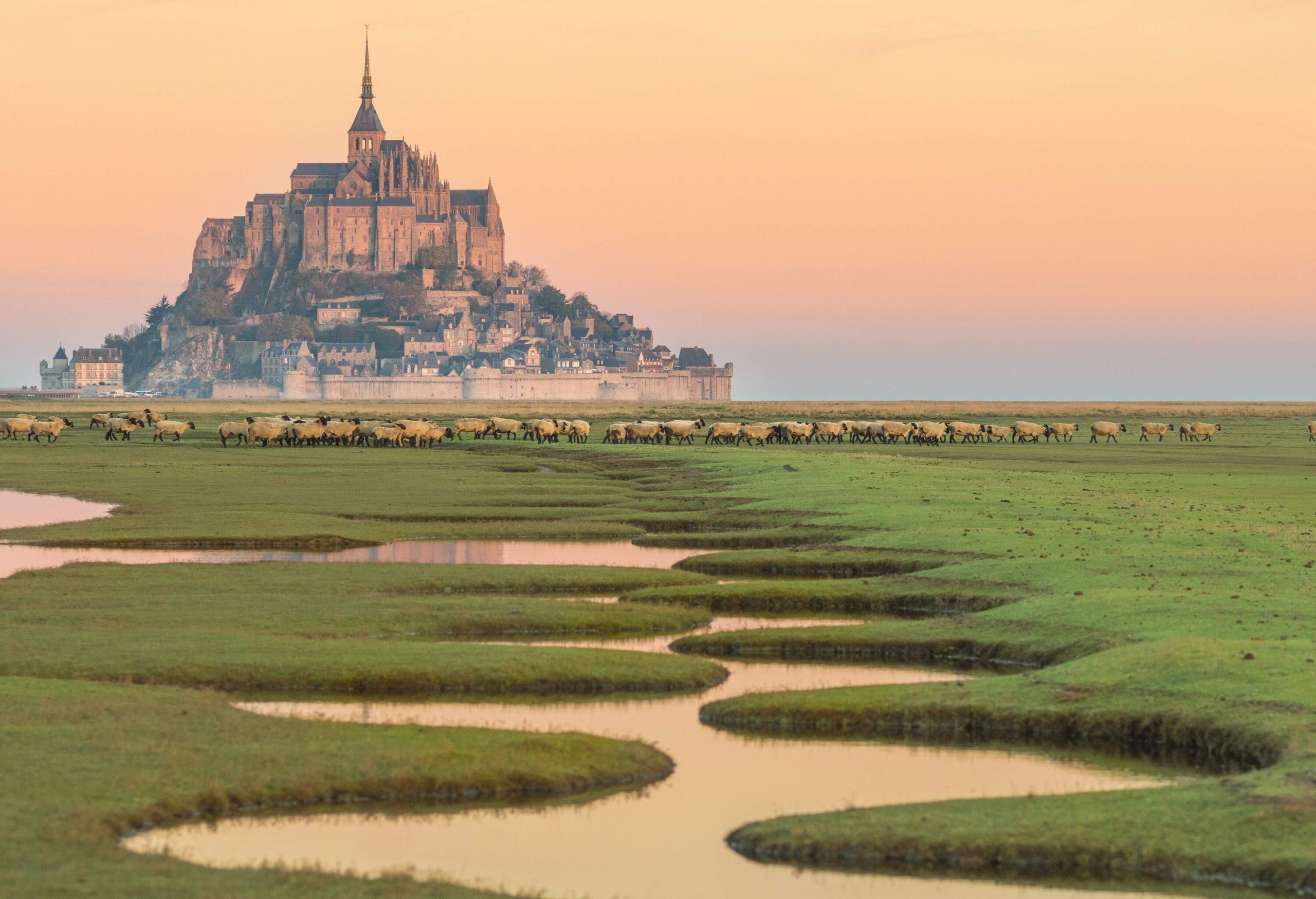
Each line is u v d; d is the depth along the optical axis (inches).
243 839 2861.7
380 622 5142.7
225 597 5639.8
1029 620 4926.2
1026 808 3004.4
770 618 5487.2
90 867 2571.4
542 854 2832.2
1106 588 5315.0
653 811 3107.8
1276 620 4564.5
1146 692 3816.4
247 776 3164.4
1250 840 2755.9
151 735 3437.5
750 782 3309.5
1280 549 6348.4
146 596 5644.7
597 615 5315.0
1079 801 3041.3
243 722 3607.3
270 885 2522.1
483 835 2940.5
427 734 3531.0
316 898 2469.2
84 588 5846.5
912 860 2802.7
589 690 4224.9
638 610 5452.8
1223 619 4589.1
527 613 5315.0
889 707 3838.6
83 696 3818.9
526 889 2628.0
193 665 4318.4
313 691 4180.6
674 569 6692.9
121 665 4301.2
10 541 7588.6
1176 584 5354.3
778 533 7711.6
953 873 2751.0
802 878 2726.4
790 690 4173.2
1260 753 3353.8
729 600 5777.6
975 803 3061.0
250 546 7588.6
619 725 3809.1
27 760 3193.9
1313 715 3469.5
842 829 2893.7
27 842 2679.6
